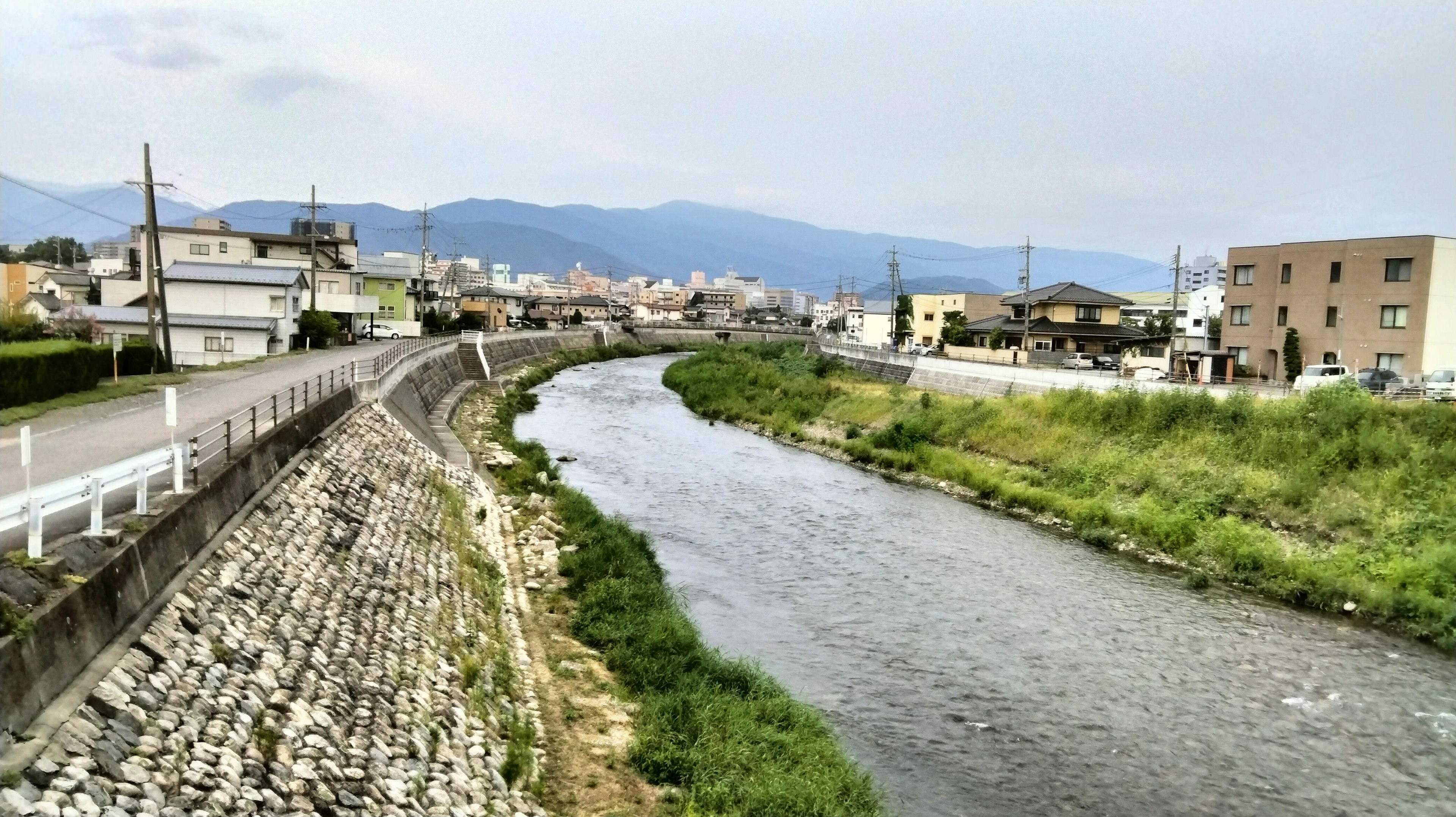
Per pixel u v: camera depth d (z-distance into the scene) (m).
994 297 90.62
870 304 134.62
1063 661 18.58
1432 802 13.59
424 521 21.08
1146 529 27.67
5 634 6.93
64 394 24.94
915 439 42.31
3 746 6.39
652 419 54.41
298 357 45.16
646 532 26.94
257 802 7.96
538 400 59.66
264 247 67.00
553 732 13.75
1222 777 14.18
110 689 7.80
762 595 22.03
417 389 42.03
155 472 11.17
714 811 11.89
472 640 15.61
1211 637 20.14
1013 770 14.21
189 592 10.37
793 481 36.69
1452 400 34.47
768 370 69.94
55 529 10.24
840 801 12.42
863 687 17.03
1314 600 22.47
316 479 18.19
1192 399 34.78
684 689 15.32
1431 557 22.50
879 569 24.61
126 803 6.79
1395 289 44.06
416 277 90.31
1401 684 17.73
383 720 10.91
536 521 25.81
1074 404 38.97
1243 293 52.50
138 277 57.25
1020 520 30.89
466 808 10.31
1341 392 31.56
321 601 13.06
